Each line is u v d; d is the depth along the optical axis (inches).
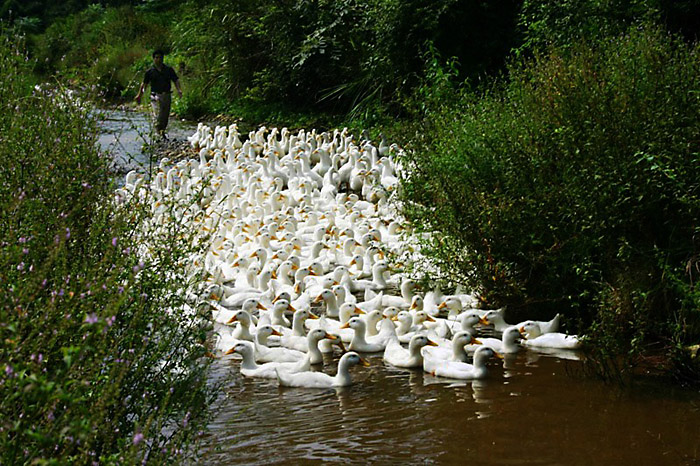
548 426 260.1
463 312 372.5
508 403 280.7
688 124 334.6
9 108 259.1
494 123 411.8
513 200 354.9
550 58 437.7
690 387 290.8
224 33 1050.1
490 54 786.8
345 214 555.8
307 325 376.8
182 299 232.7
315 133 820.0
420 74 800.9
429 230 389.4
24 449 142.3
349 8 907.4
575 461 234.7
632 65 374.6
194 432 209.6
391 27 800.3
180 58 1243.2
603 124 345.4
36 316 165.2
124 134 856.9
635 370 308.0
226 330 374.6
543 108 385.1
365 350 346.0
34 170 219.0
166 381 215.8
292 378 304.3
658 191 324.8
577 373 309.6
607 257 335.3
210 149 805.2
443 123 465.1
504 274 362.3
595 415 267.9
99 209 234.4
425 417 269.6
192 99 1078.4
